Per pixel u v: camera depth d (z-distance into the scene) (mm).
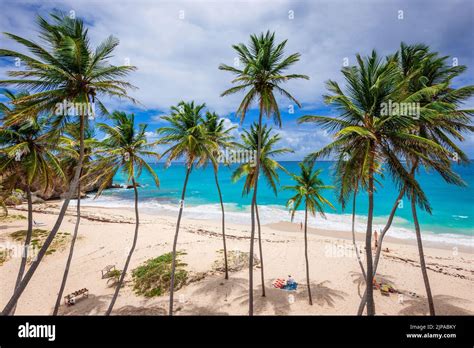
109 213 45219
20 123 12500
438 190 61031
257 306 16406
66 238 28766
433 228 34812
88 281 20297
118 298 17875
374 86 9906
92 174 15523
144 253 25797
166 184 88250
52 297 17969
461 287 19219
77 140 16219
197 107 14969
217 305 16578
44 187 14320
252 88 13156
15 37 9570
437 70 13328
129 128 15023
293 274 21438
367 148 10023
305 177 17359
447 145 12328
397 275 21250
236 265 22375
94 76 11406
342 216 42656
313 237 32406
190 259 23359
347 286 19328
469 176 81812
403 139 10133
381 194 59500
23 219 35562
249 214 45500
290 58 12281
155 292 18297
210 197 63281
